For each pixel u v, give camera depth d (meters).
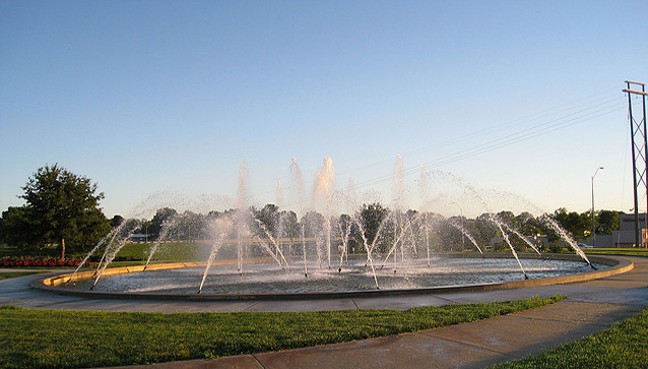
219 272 24.36
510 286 14.41
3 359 7.43
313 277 20.84
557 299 11.94
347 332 8.58
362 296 13.09
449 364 6.98
